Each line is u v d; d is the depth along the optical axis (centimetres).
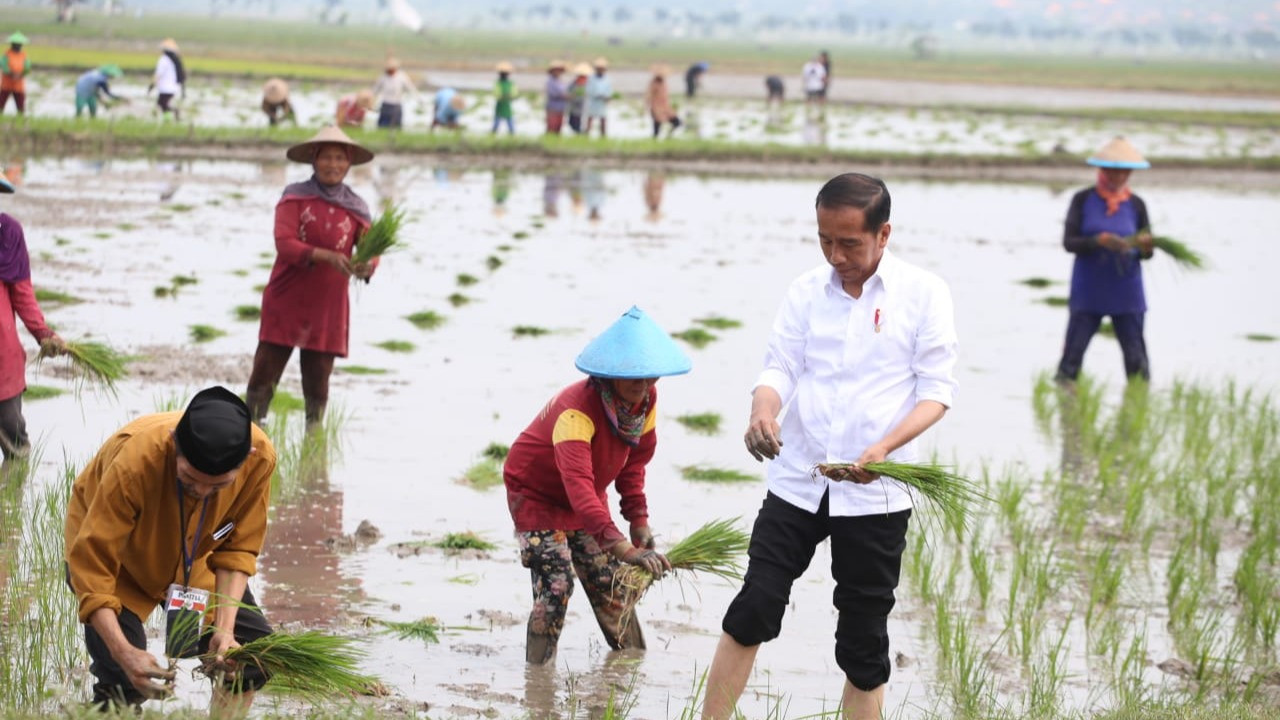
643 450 698
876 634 594
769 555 593
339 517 941
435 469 1069
